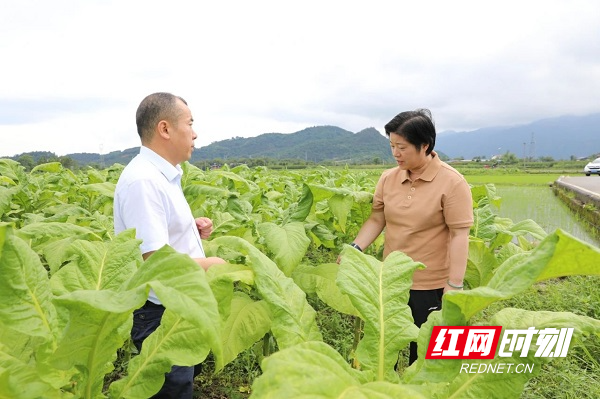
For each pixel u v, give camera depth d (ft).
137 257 5.78
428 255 11.40
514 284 4.00
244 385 12.45
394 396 3.34
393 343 5.36
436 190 11.02
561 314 5.41
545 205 62.49
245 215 12.59
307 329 5.54
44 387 4.27
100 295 3.79
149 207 8.21
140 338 8.47
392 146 11.07
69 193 21.58
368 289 5.72
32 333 4.23
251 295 12.03
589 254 3.61
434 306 11.65
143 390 4.90
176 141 8.96
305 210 11.76
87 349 4.29
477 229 15.47
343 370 3.66
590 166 150.92
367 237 12.59
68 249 5.58
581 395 11.82
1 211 12.28
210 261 8.46
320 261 22.72
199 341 5.06
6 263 4.22
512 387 4.88
